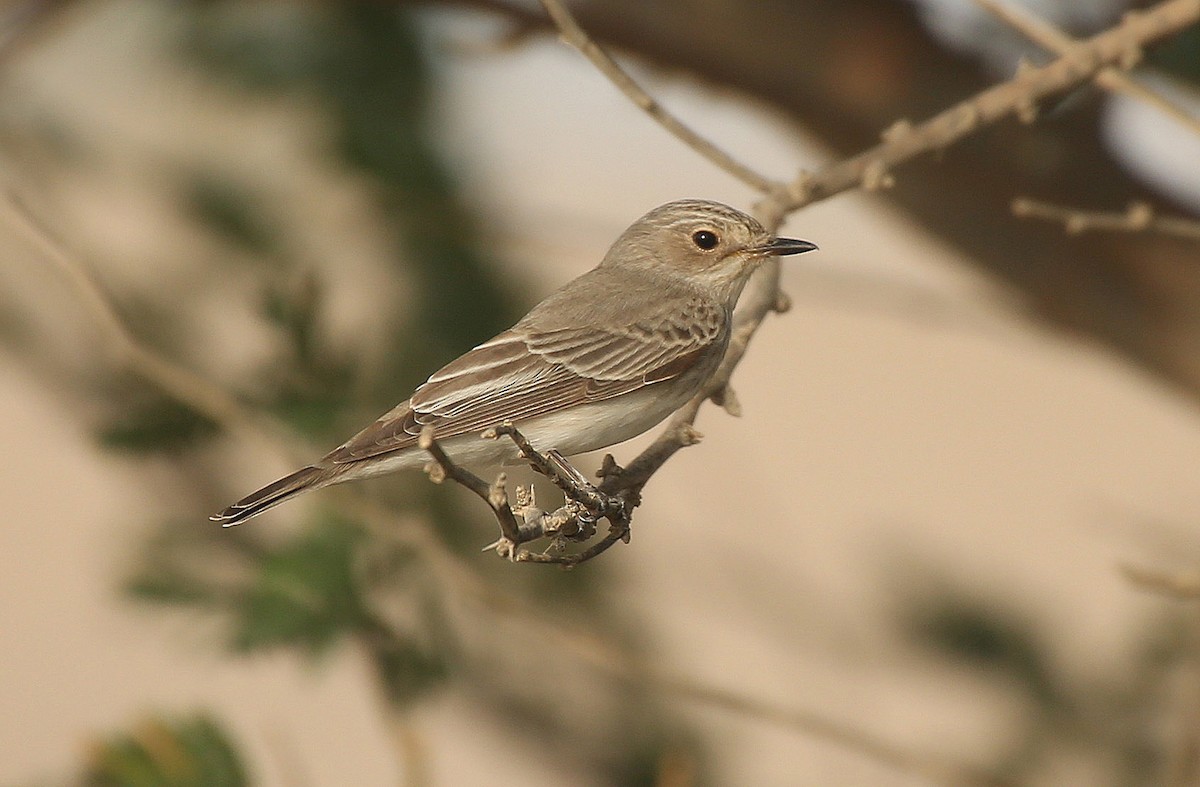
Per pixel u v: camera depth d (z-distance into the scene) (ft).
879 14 39.86
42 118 41.60
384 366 38.65
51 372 34.96
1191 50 38.78
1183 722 33.22
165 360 34.32
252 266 38.96
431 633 32.63
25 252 35.65
